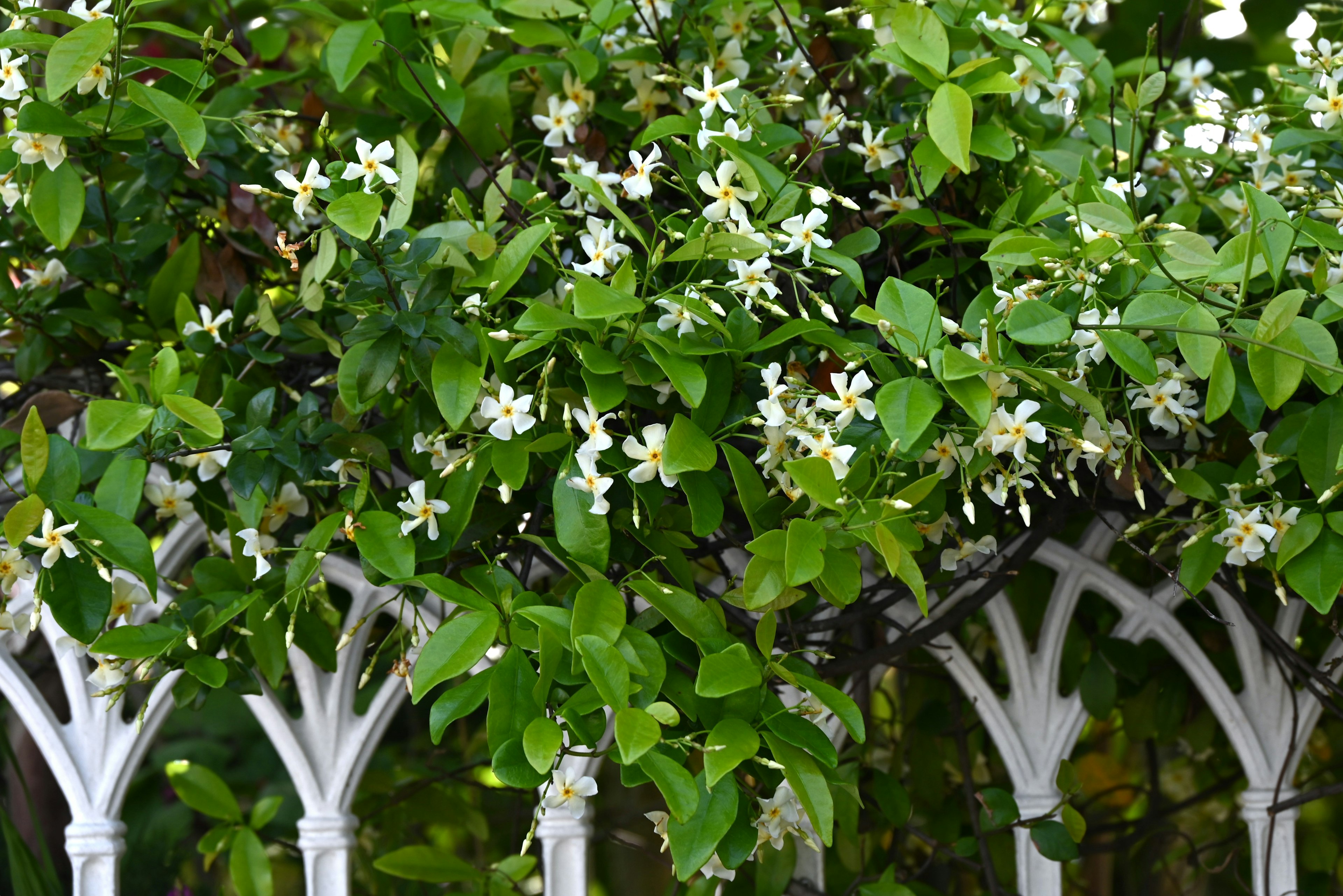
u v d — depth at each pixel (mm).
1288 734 1793
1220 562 1383
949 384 1136
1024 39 1624
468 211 1428
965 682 1800
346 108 2078
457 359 1257
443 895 2494
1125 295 1311
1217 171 1764
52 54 1246
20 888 1673
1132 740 2047
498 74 1692
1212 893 2580
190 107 1419
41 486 1275
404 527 1281
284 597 1303
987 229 1532
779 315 1289
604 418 1250
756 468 1460
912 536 1202
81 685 1735
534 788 1121
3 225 1675
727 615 1524
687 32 1731
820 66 1690
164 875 2918
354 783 1733
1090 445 1230
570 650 1187
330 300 1592
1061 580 1824
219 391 1604
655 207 1593
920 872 1854
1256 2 2848
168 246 1768
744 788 1272
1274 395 1198
